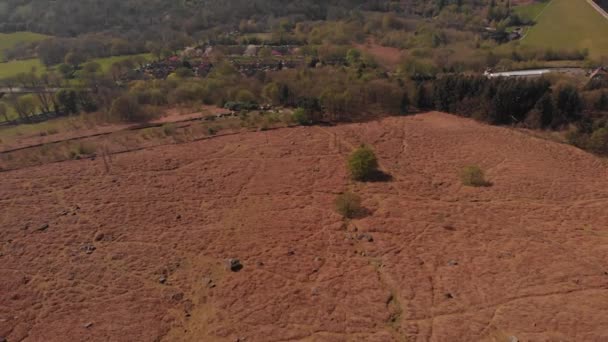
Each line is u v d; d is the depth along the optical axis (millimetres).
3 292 48406
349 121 97312
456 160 79625
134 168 76375
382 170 75812
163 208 64312
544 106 90750
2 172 75438
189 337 42594
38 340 42281
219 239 57250
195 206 65062
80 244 56312
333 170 75750
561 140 86500
